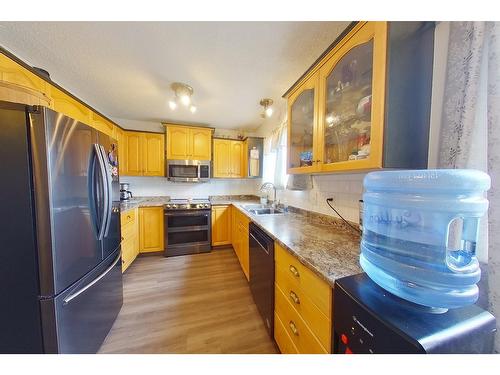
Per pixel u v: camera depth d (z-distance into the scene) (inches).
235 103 100.0
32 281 38.2
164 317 65.9
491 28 28.3
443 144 34.8
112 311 61.7
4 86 39.1
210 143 133.3
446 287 22.6
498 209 26.5
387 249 29.1
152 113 117.0
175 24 49.3
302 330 39.0
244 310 69.6
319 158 52.1
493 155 27.1
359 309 24.1
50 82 60.1
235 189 154.9
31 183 37.4
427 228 25.4
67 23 48.9
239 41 55.1
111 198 59.1
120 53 60.9
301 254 39.0
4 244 37.0
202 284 87.0
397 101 35.2
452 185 23.6
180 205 120.2
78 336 45.3
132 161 121.5
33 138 36.8
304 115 65.3
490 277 27.4
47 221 37.9
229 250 129.6
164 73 72.5
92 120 83.9
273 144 113.0
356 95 44.5
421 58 36.8
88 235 49.4
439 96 37.0
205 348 53.6
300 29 50.4
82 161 47.6
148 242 117.3
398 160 35.8
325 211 67.9
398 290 24.3
